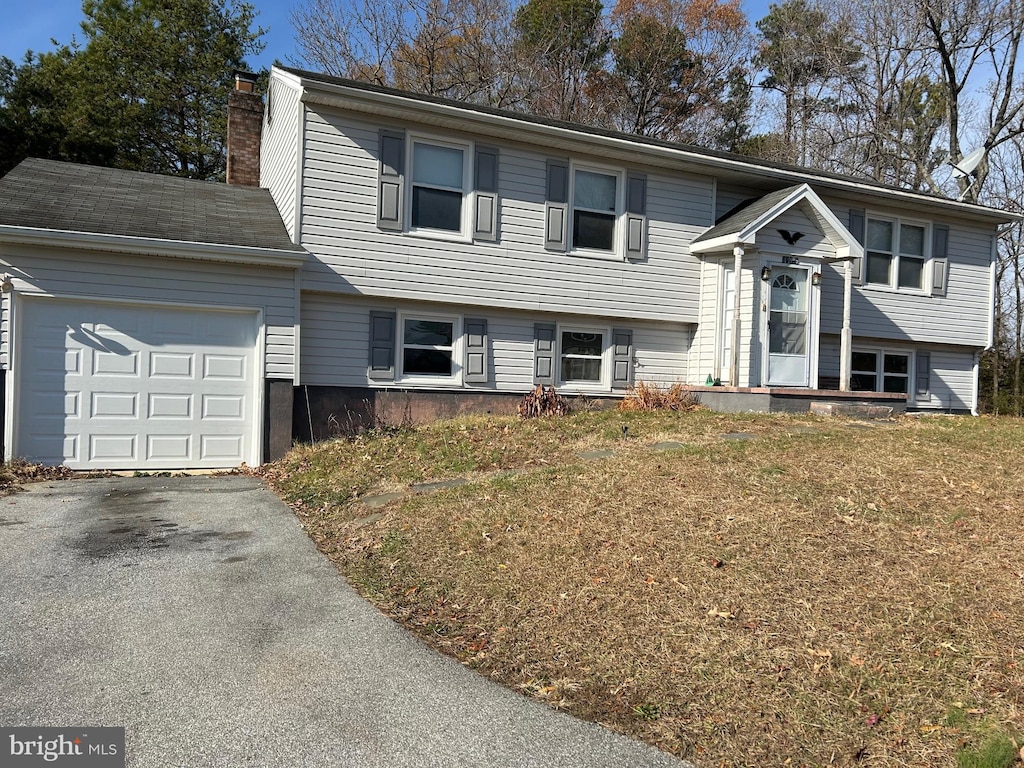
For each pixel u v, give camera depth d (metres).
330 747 3.15
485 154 11.73
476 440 9.42
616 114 29.97
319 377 10.91
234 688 3.65
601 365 13.14
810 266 12.88
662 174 13.14
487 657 4.07
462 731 3.31
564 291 12.41
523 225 12.08
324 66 26.31
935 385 16.16
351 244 10.87
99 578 5.23
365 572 5.42
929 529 5.37
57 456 9.26
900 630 3.98
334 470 8.72
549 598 4.66
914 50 25.27
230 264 9.92
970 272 16.12
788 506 5.88
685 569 4.86
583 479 7.01
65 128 21.33
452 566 5.30
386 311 11.34
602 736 3.30
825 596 4.40
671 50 29.50
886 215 15.12
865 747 3.16
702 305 13.44
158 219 10.11
